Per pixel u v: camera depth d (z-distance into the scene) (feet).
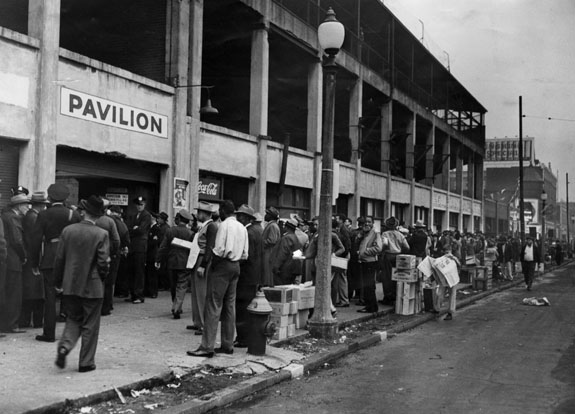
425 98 125.18
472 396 21.42
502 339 34.40
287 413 19.30
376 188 94.27
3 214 27.17
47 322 25.45
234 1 55.21
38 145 36.32
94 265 20.90
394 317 41.63
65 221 26.20
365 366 26.78
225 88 78.79
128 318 33.04
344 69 80.33
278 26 62.85
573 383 23.47
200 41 52.01
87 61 39.93
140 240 39.17
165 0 50.16
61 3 51.72
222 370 23.27
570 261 186.80
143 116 45.57
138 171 46.47
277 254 36.91
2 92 34.19
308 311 33.99
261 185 60.59
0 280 25.98
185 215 34.45
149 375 21.02
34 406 16.83
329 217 32.37
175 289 36.27
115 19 51.62
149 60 50.39
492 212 185.98
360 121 85.87
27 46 35.83
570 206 277.03
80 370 20.99
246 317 27.20
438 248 69.67
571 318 44.57
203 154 52.80
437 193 127.24
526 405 20.18
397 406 20.08
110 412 17.87
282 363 25.32
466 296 60.23
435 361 27.91
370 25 98.43
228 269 24.84
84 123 39.93
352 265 46.78
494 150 264.11
